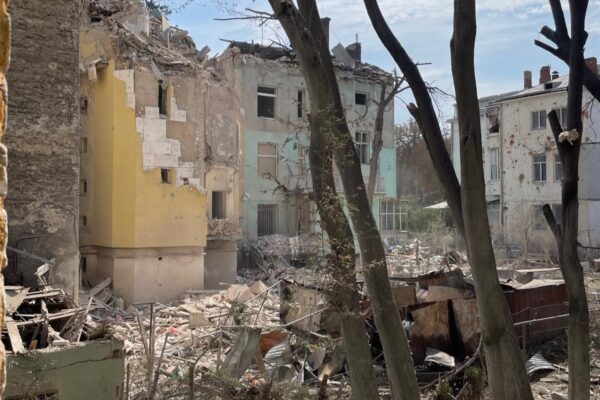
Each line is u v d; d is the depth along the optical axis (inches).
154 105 911.0
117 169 892.0
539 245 1316.4
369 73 1299.2
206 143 991.0
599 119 784.3
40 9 522.9
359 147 1286.9
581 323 193.6
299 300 465.7
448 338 501.7
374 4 217.3
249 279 1045.2
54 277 512.4
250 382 346.0
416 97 213.9
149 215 898.7
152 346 359.3
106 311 781.9
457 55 179.2
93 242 924.6
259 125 1159.6
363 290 467.8
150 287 900.0
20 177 506.3
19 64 510.0
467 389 331.6
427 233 1246.3
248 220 1134.4
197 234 946.1
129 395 322.7
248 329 354.0
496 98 1672.0
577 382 192.9
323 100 202.4
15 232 500.4
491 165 1571.1
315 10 208.5
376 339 474.0
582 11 199.2
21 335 352.8
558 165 1359.5
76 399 298.2
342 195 212.4
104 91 911.0
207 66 1113.4
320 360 418.6
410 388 195.0
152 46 965.2
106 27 914.1
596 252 1161.4
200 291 914.7
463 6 177.8
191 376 300.2
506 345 177.9
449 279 571.2
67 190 530.6
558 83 1402.6
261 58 1162.0
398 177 2069.4
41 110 520.7
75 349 300.4
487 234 180.2
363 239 203.8
